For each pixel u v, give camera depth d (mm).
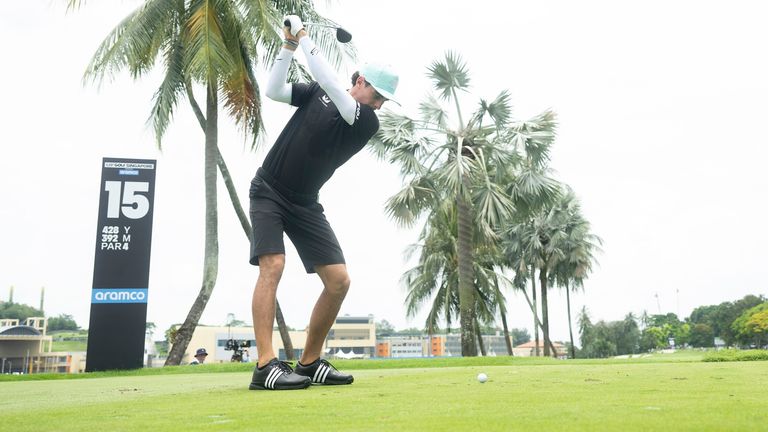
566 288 27672
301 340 71000
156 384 3662
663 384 2414
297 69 13305
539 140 13828
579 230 25219
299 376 2551
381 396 2043
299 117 2652
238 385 3193
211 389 2762
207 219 12055
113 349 10016
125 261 10242
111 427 1370
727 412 1454
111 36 11891
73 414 1677
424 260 24703
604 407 1584
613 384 2434
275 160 2674
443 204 16875
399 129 14086
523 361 9516
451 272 23812
